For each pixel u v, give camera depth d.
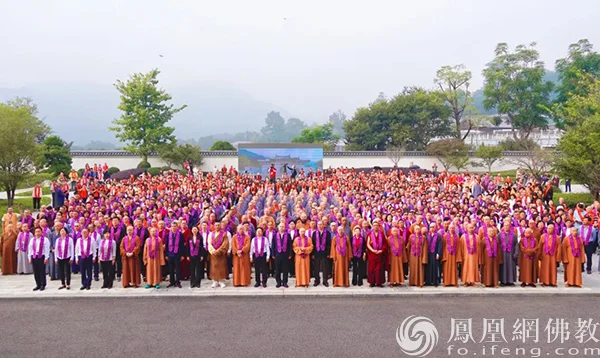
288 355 9.31
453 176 34.84
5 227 16.58
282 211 17.53
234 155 50.28
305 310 12.13
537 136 73.38
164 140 49.03
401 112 64.88
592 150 27.45
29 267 16.34
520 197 23.30
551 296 13.47
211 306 12.53
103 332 10.62
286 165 45.47
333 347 9.70
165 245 14.41
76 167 47.50
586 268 16.47
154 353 9.45
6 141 28.47
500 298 13.24
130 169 45.22
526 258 14.23
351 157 51.94
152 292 13.55
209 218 15.22
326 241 14.34
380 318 11.48
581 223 18.09
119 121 47.75
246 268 14.26
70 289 13.96
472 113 66.12
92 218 15.97
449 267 14.23
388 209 18.98
